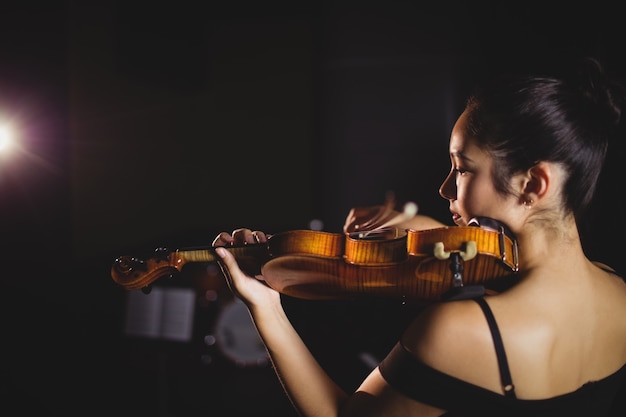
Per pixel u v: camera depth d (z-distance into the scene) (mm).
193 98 5773
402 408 912
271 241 1229
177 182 5727
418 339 897
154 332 3641
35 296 4918
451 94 5531
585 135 948
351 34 5719
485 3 5156
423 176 5680
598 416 1009
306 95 5875
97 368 4453
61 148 5039
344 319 4605
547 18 3713
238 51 5871
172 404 4035
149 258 1374
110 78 5418
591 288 985
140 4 5324
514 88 955
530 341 889
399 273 1142
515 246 988
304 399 1073
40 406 4035
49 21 4887
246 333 4090
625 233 1597
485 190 978
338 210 5789
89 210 5375
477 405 885
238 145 5863
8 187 4898
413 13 5570
